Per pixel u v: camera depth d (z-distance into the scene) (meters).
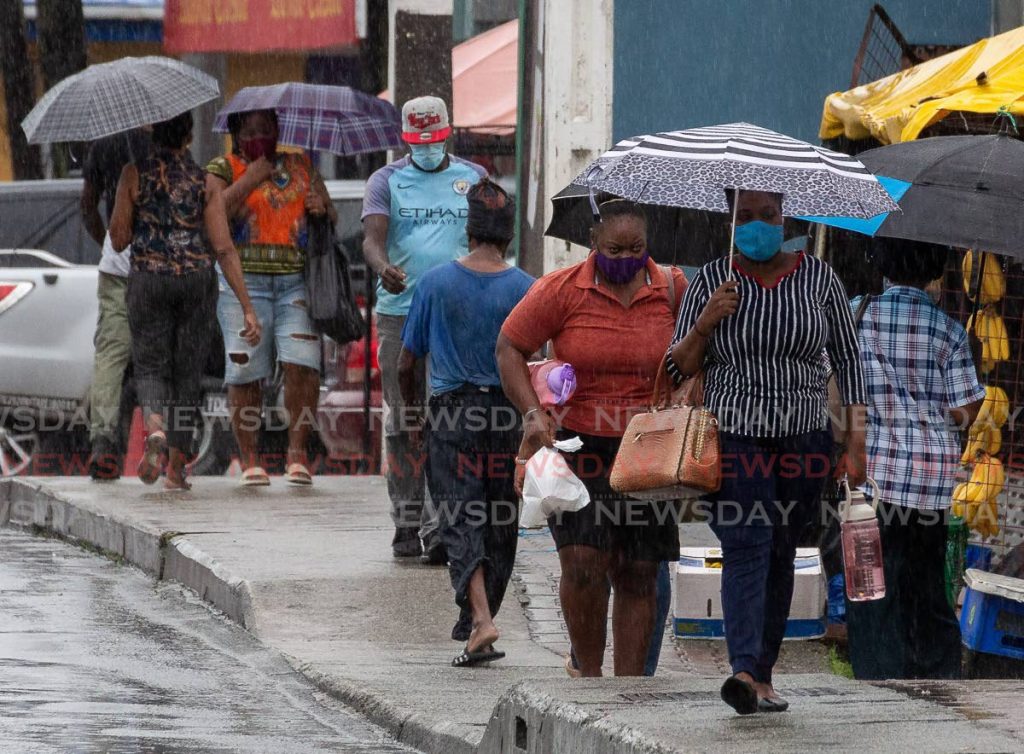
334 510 33.06
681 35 36.81
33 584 28.53
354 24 69.12
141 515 31.70
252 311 34.38
